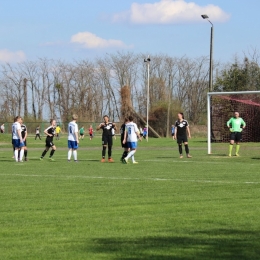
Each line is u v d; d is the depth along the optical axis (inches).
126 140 1147.9
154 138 3440.0
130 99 4008.4
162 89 4303.6
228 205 546.6
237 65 3120.1
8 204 563.2
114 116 4539.9
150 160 1240.2
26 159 1282.0
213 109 1929.1
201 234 413.1
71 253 361.4
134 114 3937.0
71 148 1225.4
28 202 576.7
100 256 352.5
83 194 637.9
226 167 1014.4
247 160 1210.6
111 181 776.9
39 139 3257.9
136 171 941.2
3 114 4463.6
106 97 4549.7
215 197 604.4
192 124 4220.0
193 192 648.4
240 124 1364.4
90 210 523.8
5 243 391.5
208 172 909.2
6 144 2417.6
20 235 416.8
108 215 495.8
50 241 396.8
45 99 4544.8
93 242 391.9
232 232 419.2
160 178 813.9
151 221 465.4
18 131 1236.5
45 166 1077.8
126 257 348.5
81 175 873.5
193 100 4404.5
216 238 398.9
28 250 371.2
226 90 3102.9
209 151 1471.5
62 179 811.4
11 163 1178.0
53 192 658.2
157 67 4357.8
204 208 529.7
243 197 603.8
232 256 348.2
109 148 1194.6
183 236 406.9
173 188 689.0
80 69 4534.9
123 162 1154.0
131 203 565.6
